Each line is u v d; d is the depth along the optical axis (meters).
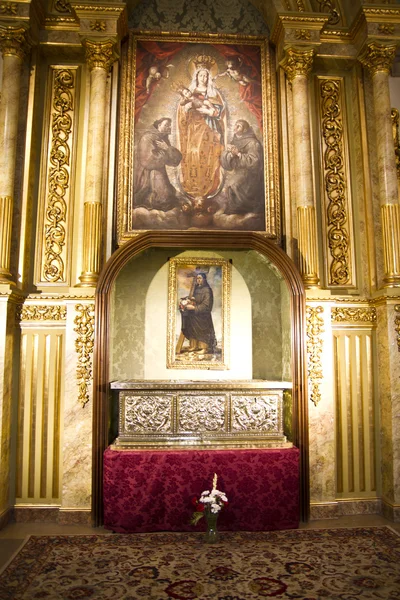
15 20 5.42
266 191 5.91
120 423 4.91
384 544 4.28
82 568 3.77
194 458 4.66
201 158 5.96
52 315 5.23
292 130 5.93
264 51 6.23
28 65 5.69
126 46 6.08
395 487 4.98
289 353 5.35
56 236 5.59
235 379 5.66
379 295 5.39
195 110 6.05
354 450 5.30
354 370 5.42
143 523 4.57
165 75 6.10
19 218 5.37
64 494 4.82
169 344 5.67
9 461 5.01
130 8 6.17
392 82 6.13
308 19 5.82
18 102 5.43
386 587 3.47
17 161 5.45
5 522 4.81
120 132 5.88
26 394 5.12
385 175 5.58
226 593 3.38
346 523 4.88
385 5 5.78
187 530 4.57
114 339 5.63
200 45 6.20
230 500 4.61
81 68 5.93
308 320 5.21
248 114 6.10
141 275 5.77
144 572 3.70
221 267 5.86
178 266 5.81
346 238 5.85
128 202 5.74
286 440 4.98
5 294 4.89
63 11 5.96
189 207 5.84
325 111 6.11
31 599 3.27
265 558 3.97
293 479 4.71
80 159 5.72
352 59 6.07
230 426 4.97
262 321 5.80
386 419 5.19
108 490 4.61
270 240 5.52
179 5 6.29
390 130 5.68
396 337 5.18
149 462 4.64
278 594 3.36
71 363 4.95
